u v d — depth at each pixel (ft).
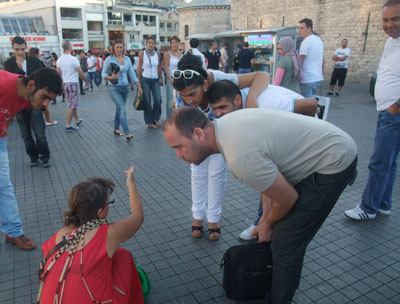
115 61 20.54
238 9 79.46
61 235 6.27
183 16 132.77
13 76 8.21
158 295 8.00
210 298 7.91
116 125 22.34
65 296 5.62
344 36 57.72
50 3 151.84
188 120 5.55
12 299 7.87
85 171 15.88
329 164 5.65
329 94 41.39
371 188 10.93
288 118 5.81
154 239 10.27
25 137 15.98
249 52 43.45
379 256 9.45
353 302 7.77
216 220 10.14
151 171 15.84
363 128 23.57
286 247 6.25
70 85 22.85
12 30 144.05
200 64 8.85
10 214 9.45
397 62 9.55
